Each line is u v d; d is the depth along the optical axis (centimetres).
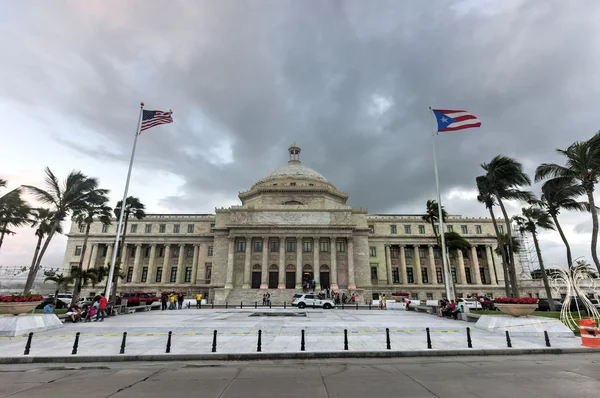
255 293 6256
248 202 8069
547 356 1395
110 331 1986
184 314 3362
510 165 3428
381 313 3591
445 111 3362
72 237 7869
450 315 2944
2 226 4103
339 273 6931
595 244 2838
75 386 936
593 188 2912
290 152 9638
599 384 934
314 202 7744
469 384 939
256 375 1059
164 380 999
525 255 8475
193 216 8362
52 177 3488
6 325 1823
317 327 2159
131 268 7850
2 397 835
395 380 989
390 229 8225
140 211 5044
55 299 3828
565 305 2148
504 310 2075
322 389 894
